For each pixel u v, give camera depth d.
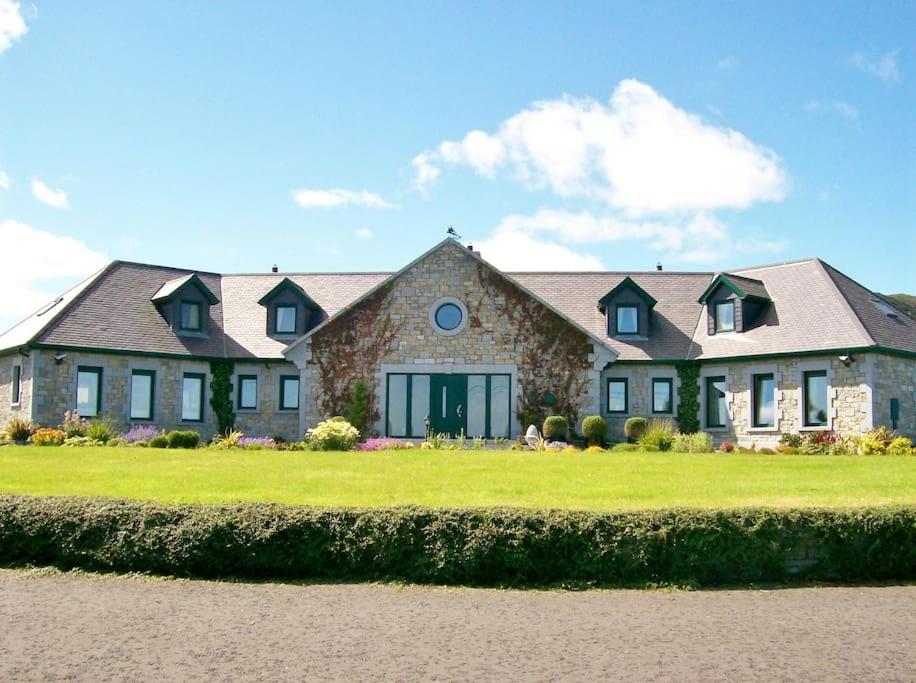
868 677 7.16
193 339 30.19
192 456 19.44
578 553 10.09
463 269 28.92
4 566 10.71
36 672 7.15
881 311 28.02
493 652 7.68
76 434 25.58
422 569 10.06
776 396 26.97
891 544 10.62
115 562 10.48
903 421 25.97
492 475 15.76
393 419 28.67
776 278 30.11
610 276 33.41
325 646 7.82
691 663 7.44
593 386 28.27
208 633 8.19
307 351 29.11
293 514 10.43
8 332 32.78
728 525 10.34
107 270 31.23
